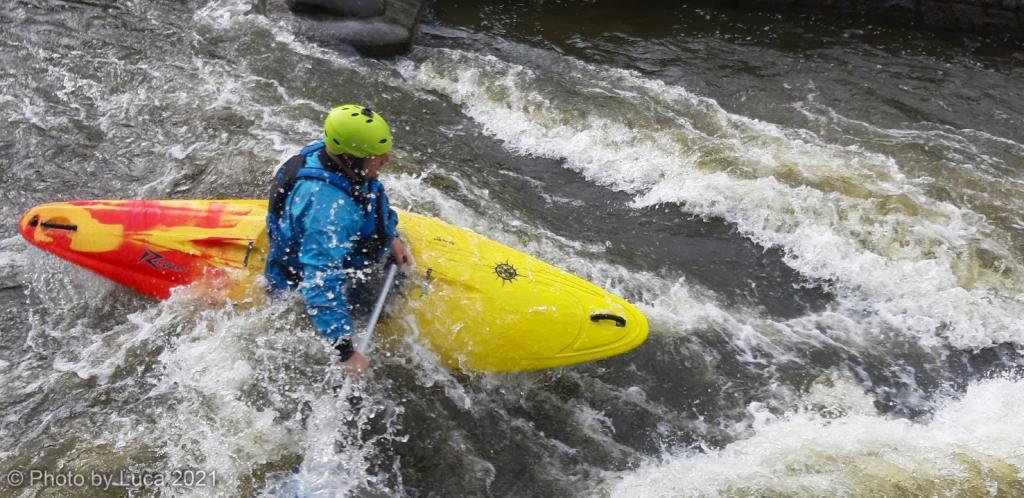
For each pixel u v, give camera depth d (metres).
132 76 6.80
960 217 5.42
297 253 3.43
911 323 4.73
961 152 6.21
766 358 4.45
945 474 3.68
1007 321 4.68
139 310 4.31
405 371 3.92
